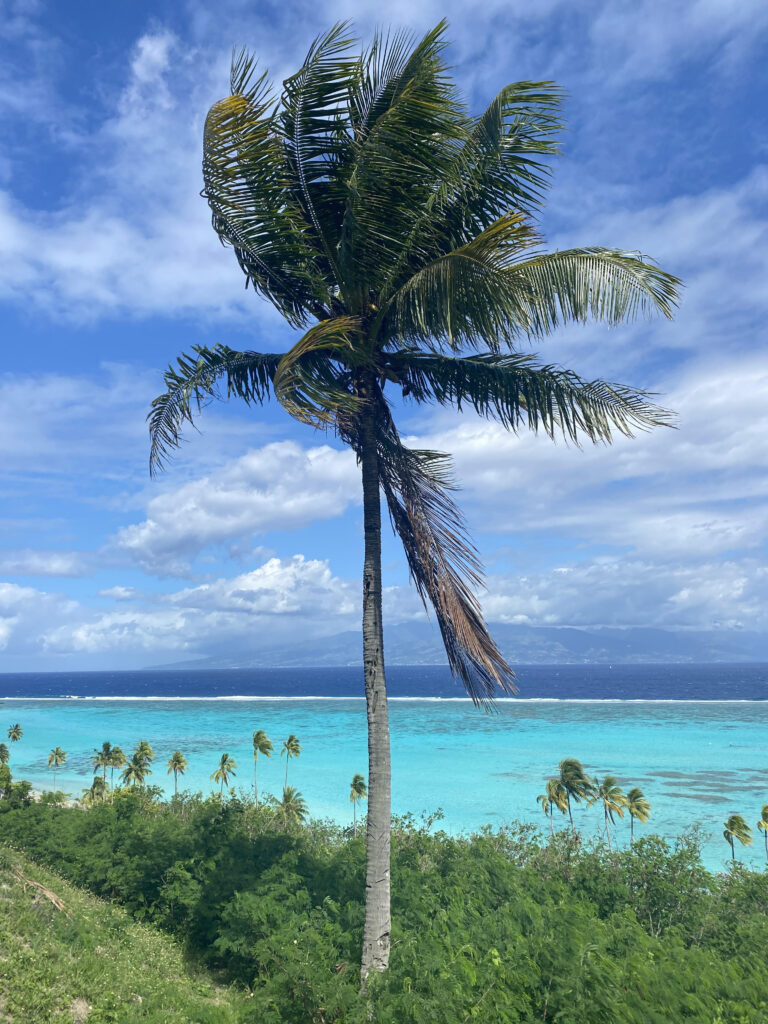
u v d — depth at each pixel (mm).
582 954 8797
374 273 10531
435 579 11938
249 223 10617
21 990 9641
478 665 11523
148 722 188250
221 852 17844
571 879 19125
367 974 9680
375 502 11578
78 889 18547
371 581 11266
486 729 164375
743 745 133500
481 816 77312
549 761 114438
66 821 23203
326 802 85125
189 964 14930
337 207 11047
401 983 8672
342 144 10359
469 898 14086
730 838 60625
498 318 9281
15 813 23938
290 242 10805
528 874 17469
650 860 19062
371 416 11719
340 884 15102
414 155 9531
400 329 10875
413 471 12438
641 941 10414
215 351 11820
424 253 10414
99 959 12109
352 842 19078
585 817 78438
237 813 21234
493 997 8172
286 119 10203
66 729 171625
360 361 11359
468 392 11805
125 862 18891
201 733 159250
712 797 87250
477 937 10562
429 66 9703
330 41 9539
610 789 70500
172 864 18016
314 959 10406
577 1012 7898
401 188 9758
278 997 9766
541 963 8844
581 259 8867
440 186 9836
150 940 15242
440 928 11391
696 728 163375
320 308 12055
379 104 10055
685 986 8508
